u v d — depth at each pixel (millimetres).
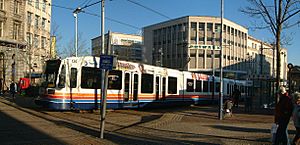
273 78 27578
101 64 11617
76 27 33219
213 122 17234
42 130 12711
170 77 27859
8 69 50156
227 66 80188
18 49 52031
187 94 30516
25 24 55062
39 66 58156
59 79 19219
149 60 86562
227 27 79625
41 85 20078
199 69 76562
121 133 13109
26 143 9992
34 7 59562
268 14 18219
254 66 92000
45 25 64500
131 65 23031
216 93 36562
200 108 28781
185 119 18516
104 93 11602
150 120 18062
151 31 86562
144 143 10891
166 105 27078
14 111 19578
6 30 50406
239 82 45750
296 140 10188
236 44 83312
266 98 30062
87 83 20250
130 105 22891
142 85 24125
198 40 76062
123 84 22266
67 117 17844
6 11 50406
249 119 19000
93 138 11422
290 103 9648
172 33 80312
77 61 19906
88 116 18812
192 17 76250
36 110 20781
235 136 12539
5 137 10883
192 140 11633
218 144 10844
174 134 13078
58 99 18953
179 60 78188
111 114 20859
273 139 10578
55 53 50844
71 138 11227
